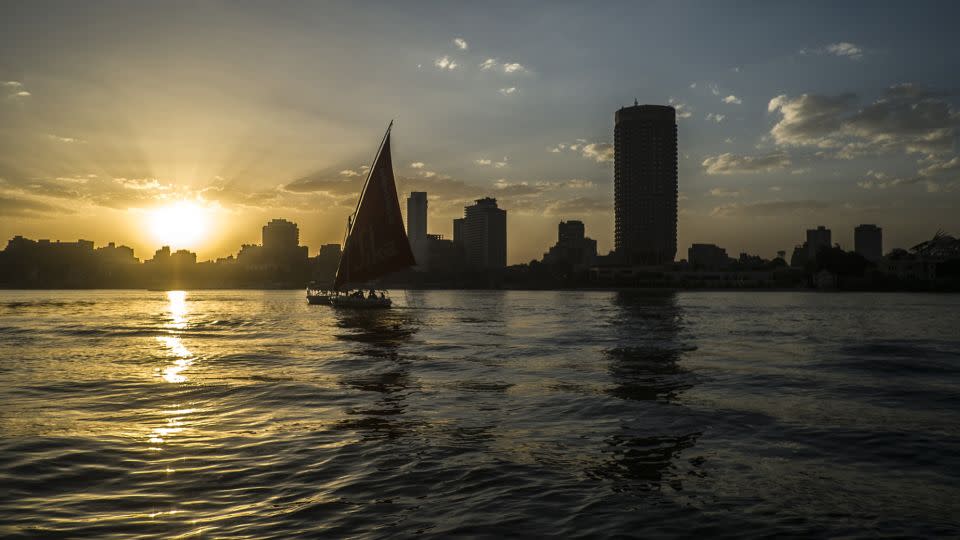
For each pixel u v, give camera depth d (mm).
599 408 22281
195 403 23469
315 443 17234
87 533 11078
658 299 184375
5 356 40906
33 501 12688
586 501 12695
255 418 20656
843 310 110500
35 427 19344
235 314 105812
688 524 11523
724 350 43094
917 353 41312
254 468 14891
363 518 11766
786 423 19906
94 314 108688
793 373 31703
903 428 19297
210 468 14891
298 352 42750
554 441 17547
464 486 13594
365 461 15469
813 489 13531
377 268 92375
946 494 13273
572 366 34500
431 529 11242
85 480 14000
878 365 34938
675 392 25844
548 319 84250
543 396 24812
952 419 20703
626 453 16328
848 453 16469
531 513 12023
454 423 19844
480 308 124625
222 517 11820
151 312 117125
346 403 23375
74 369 33906
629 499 12828
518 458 15789
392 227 88750
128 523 11539
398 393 25578
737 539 10867
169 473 14500
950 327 67625
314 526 11375
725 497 12977
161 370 33344
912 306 129125
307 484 13719
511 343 48812
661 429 19078
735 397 24656
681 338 53000
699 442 17516
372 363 36156
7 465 15062
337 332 62375
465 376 30656
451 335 57469
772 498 12945
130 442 17359
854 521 11734
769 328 65375
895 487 13727
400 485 13648
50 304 165125
